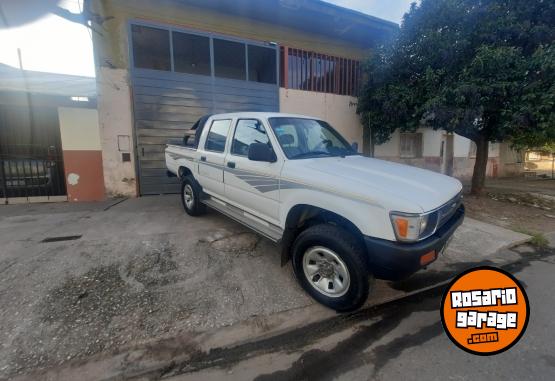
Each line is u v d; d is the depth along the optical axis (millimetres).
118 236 4184
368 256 2326
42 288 2789
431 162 11297
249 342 2217
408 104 7348
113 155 6758
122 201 6562
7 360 1938
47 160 6531
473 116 6246
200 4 7234
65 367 1911
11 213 5500
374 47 8758
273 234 3150
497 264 3752
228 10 7512
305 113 8703
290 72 8500
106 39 6438
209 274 3168
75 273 3088
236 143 3795
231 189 3805
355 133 9688
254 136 3514
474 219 5918
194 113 7293
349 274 2402
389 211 2160
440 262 3770
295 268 2844
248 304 2668
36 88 5855
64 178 6648
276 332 2336
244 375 1911
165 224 4773
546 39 5938
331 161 3146
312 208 2762
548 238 4824
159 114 6957
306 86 8766
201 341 2199
